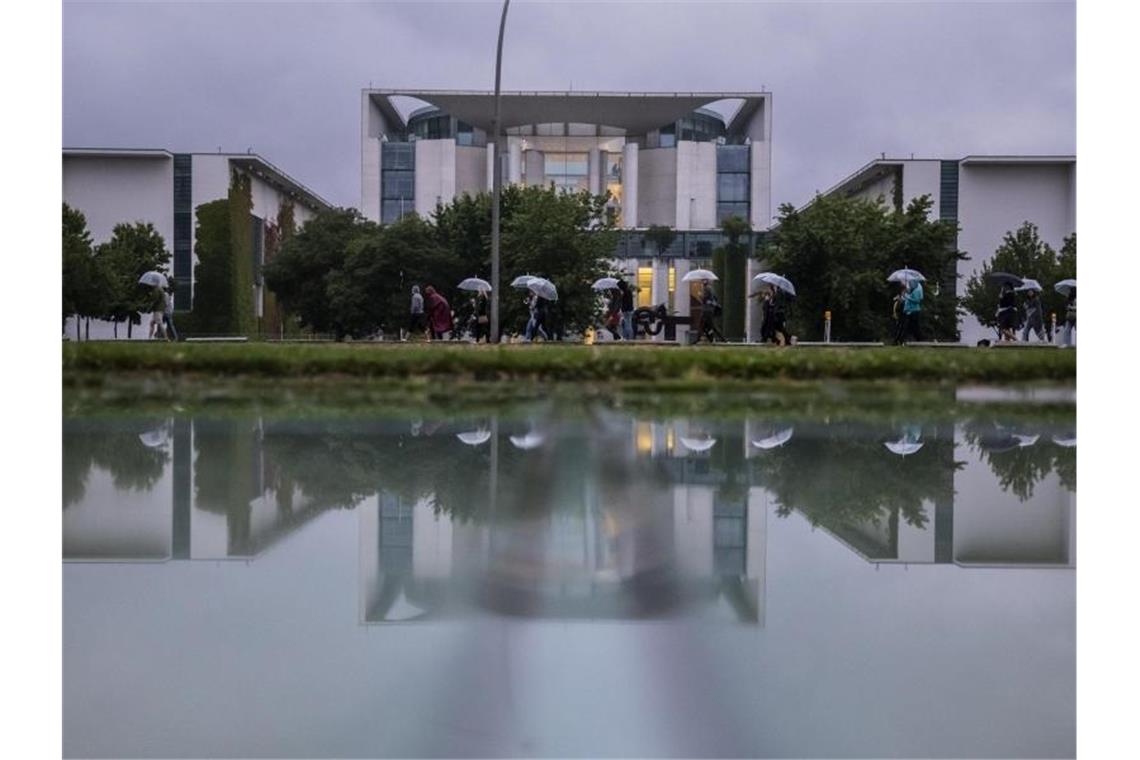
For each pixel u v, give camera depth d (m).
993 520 4.62
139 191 67.31
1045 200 66.88
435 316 27.09
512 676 2.96
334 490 5.12
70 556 4.06
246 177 57.75
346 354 10.54
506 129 87.44
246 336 54.50
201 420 7.30
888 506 4.90
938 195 67.12
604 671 2.95
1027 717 2.74
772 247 42.25
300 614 3.44
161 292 27.89
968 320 61.66
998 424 7.41
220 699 2.78
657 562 3.97
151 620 3.37
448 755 2.50
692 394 9.06
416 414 7.66
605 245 39.97
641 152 86.94
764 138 83.19
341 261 50.34
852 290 39.84
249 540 4.26
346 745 2.52
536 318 27.72
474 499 4.89
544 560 4.01
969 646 3.23
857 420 7.59
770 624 3.38
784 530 4.46
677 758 2.46
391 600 3.56
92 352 10.07
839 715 2.70
